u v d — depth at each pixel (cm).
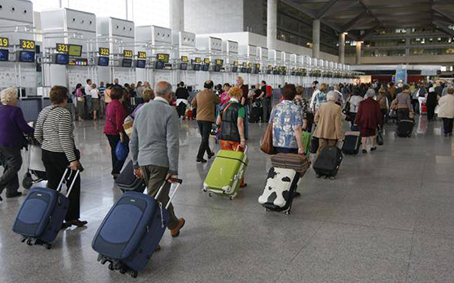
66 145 440
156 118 389
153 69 2000
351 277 343
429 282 333
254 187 652
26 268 365
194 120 1788
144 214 344
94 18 1698
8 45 1337
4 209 533
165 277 347
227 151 596
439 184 666
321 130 751
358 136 956
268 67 2917
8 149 562
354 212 521
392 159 903
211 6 3950
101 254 342
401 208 536
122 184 525
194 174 738
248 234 445
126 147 662
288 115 562
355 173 757
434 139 1239
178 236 440
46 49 1570
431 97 1825
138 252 342
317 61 4138
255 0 4184
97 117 1833
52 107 453
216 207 544
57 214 411
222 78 2478
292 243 419
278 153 564
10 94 562
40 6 2231
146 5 3073
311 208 540
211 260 379
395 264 367
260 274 351
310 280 339
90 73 1806
